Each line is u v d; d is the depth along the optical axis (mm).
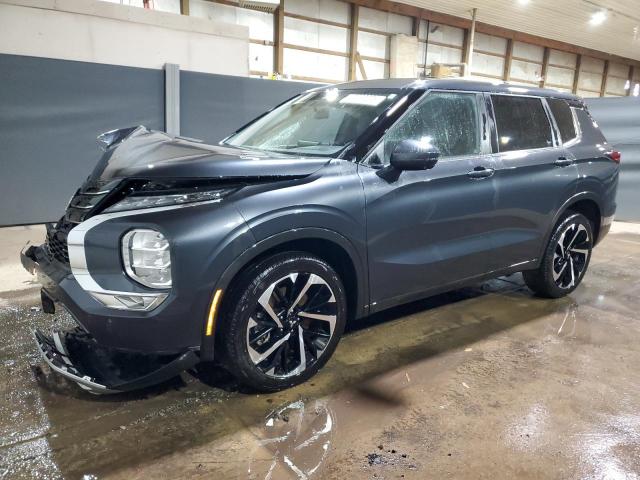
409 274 2889
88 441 2150
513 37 16453
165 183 2195
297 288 2488
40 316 3432
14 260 4742
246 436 2211
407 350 3098
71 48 6988
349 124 2908
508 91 3531
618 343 3297
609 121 7949
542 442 2227
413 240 2865
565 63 19141
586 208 4180
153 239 2098
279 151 2918
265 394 2543
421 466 2047
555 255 3918
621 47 19031
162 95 6988
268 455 2092
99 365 2326
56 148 6359
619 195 8055
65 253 2338
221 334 2334
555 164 3676
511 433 2285
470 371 2854
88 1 6969
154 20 7504
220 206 2191
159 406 2424
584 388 2705
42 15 6719
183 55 7855
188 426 2273
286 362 2535
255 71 11984
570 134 3955
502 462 2086
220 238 2160
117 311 2102
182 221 2111
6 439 2141
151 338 2133
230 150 2686
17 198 6211
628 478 2014
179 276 2102
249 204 2246
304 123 3201
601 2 12766
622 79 22266
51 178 6391
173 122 7016
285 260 2389
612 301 4133
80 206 2383
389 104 2906
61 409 2371
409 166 2607
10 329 3217
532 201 3523
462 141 3164
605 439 2264
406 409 2451
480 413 2436
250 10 11602
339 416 2375
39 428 2225
